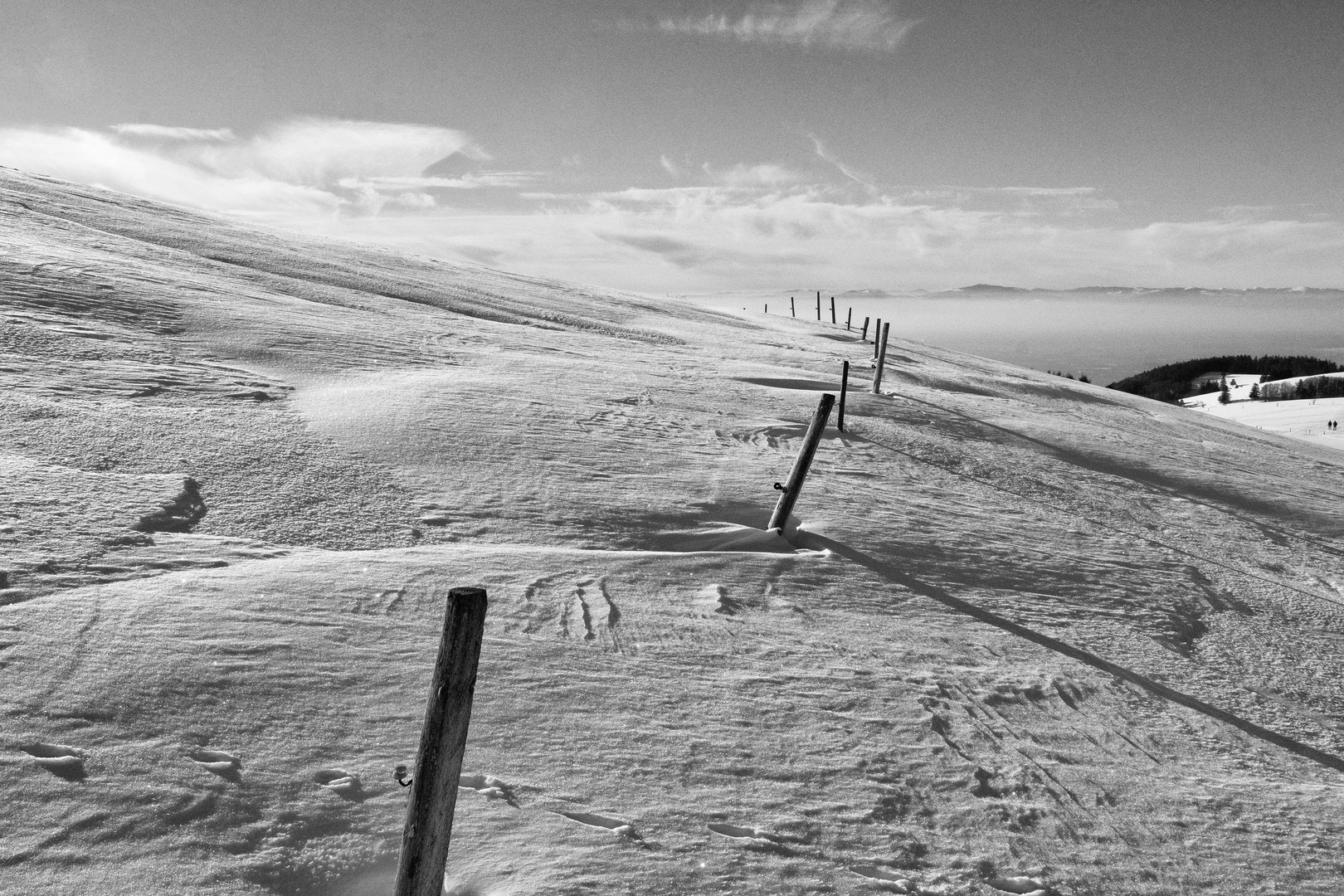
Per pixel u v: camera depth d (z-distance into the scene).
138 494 7.00
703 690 5.19
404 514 7.74
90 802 3.39
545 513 8.32
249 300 17.47
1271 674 7.34
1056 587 8.55
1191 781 5.08
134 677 4.29
